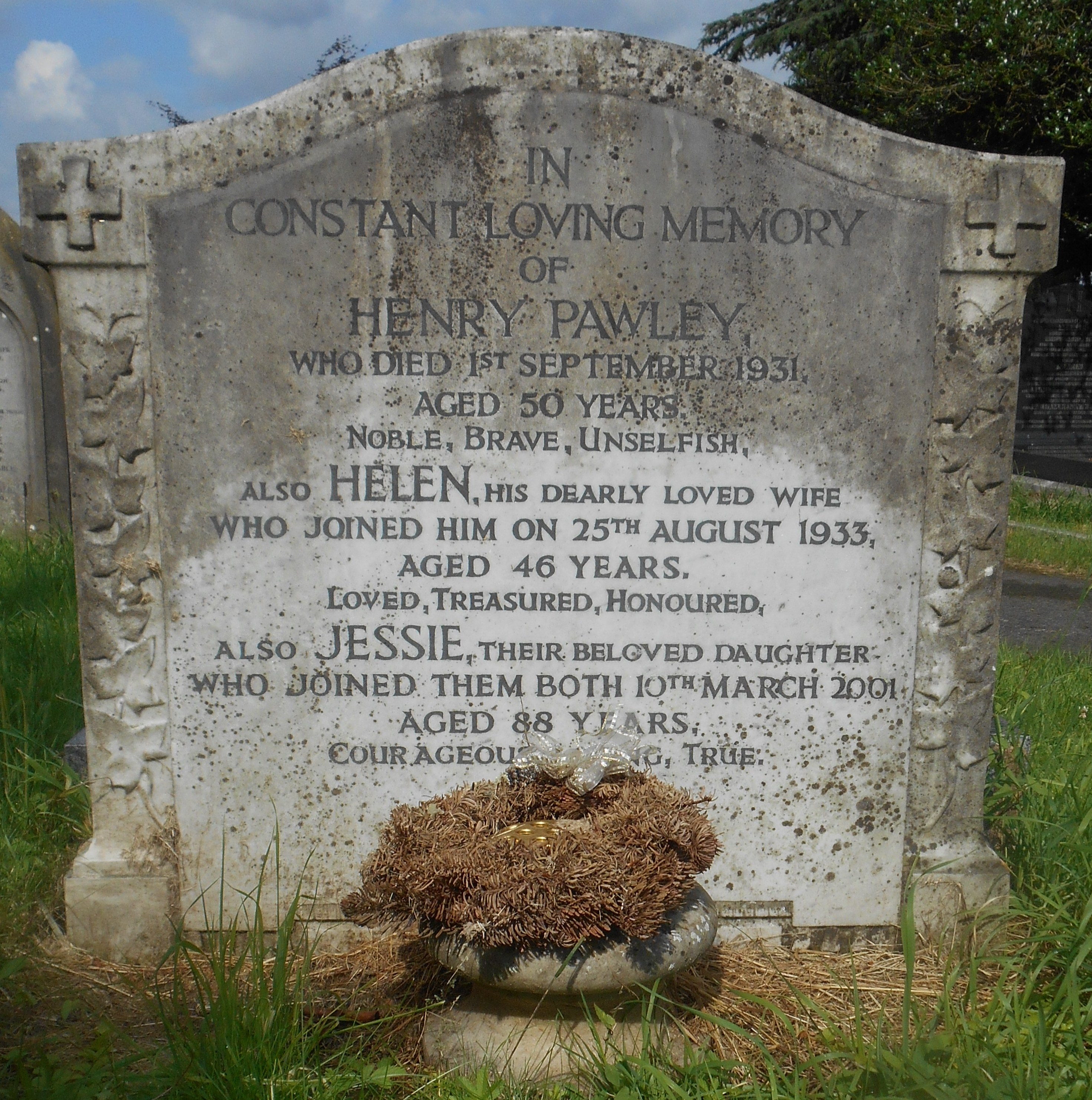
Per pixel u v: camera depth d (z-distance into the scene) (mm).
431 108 983
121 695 1050
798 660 1076
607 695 1074
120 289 994
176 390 1008
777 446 1044
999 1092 765
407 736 1070
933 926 1092
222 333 1002
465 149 989
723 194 1007
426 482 1034
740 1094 838
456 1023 902
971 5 4582
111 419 1009
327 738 1066
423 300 1007
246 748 1062
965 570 1068
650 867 833
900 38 5047
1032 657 1945
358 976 1024
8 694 1453
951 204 1012
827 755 1089
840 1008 979
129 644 1043
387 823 1078
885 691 1082
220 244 990
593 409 1032
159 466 1018
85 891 1049
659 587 1061
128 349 1001
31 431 2703
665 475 1044
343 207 991
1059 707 1602
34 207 975
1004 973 960
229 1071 810
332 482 1029
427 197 994
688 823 875
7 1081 844
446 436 1028
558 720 1077
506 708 1072
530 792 940
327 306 1004
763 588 1064
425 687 1065
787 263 1019
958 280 1027
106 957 1061
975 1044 840
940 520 1061
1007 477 1057
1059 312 5707
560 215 1003
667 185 1003
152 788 1064
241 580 1039
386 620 1053
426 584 1049
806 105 998
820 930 1104
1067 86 4473
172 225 984
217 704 1056
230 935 998
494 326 1015
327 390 1016
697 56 988
